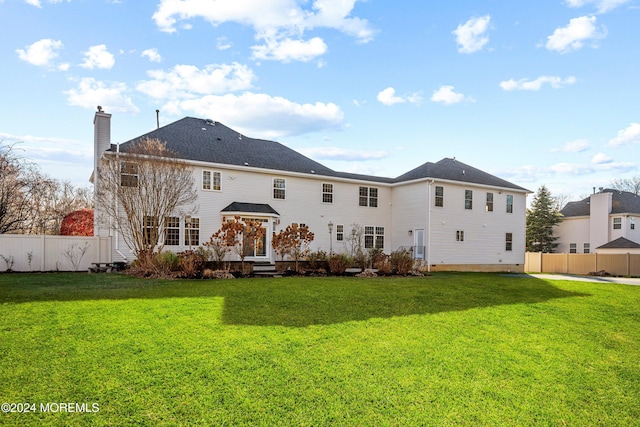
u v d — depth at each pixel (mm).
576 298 11445
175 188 15695
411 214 23859
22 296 8750
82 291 9609
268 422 3758
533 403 4441
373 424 3822
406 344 6230
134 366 4875
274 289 10766
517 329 7520
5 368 4648
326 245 22406
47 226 25641
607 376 5352
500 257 25906
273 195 20844
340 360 5410
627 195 36750
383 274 16625
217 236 16000
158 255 14031
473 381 4938
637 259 24312
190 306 8156
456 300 10188
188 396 4188
